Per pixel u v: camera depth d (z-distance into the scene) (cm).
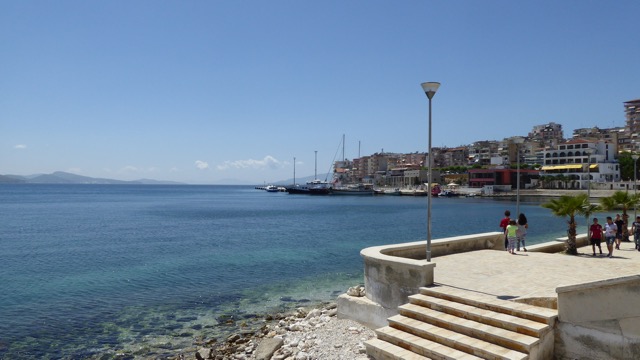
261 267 2808
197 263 2959
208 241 4150
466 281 1123
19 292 2153
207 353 1347
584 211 1812
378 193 17725
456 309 931
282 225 5869
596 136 18388
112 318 1742
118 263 2973
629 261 1504
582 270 1268
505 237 1762
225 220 6694
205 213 8306
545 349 801
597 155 14025
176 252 3459
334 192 17838
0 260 3108
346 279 2444
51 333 1570
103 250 3581
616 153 14775
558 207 1855
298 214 8038
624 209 2345
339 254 3331
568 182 13250
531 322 828
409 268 1091
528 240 4241
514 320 842
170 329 1614
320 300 2005
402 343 909
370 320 1213
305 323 1480
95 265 2903
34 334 1560
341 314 1319
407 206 10688
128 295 2098
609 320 757
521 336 801
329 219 6894
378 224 6034
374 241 4156
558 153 15212
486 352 786
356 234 4800
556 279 1144
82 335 1551
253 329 1602
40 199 14212
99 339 1512
